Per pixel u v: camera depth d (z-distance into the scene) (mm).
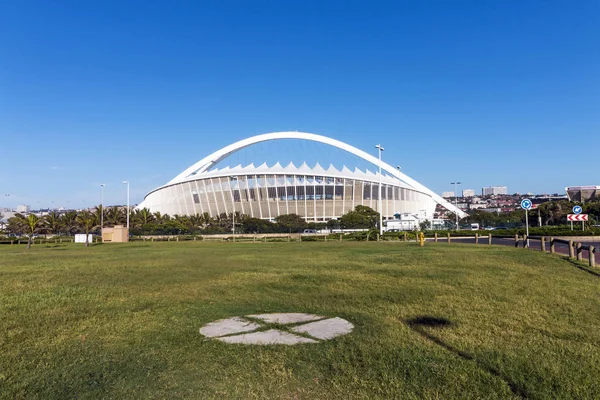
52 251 40312
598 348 7469
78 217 105562
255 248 39375
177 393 5781
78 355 7449
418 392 5742
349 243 47719
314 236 63812
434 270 18250
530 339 8016
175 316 10352
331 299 12227
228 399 5594
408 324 9188
